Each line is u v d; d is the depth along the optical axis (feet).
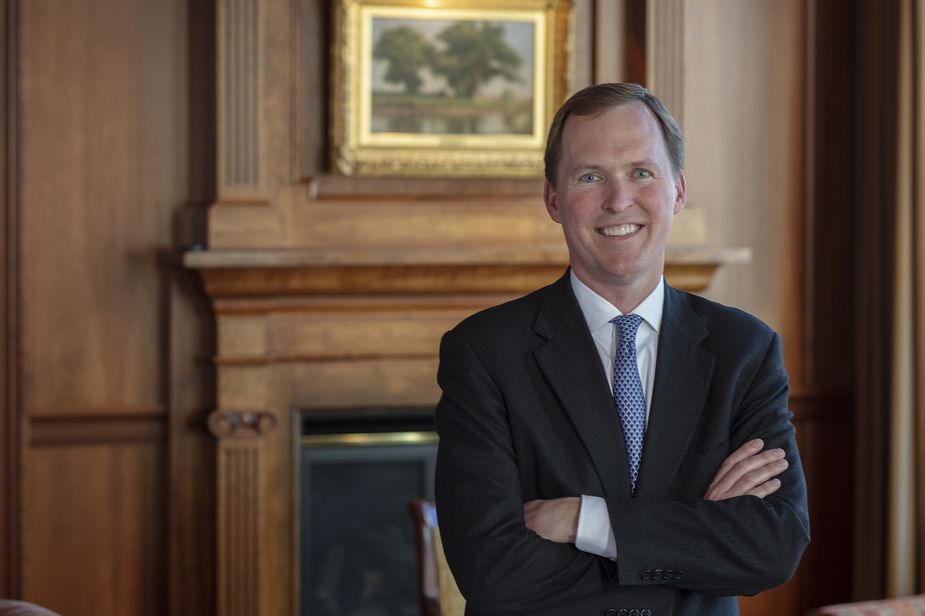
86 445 15.62
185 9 15.62
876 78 16.51
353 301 15.72
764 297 17.25
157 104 15.61
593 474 6.24
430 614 11.57
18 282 15.29
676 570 6.02
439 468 6.54
